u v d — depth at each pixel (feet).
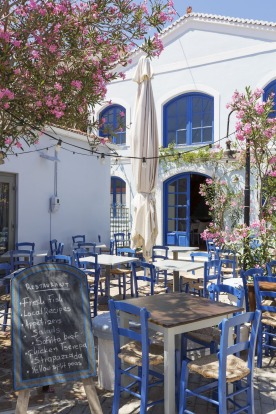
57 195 34.99
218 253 27.12
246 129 20.44
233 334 13.23
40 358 10.80
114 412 11.42
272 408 12.00
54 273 11.73
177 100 45.16
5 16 14.53
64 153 35.76
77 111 15.93
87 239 38.68
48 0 14.24
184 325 11.32
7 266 19.19
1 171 29.86
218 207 39.60
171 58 44.70
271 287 16.85
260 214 21.74
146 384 10.77
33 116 15.11
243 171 39.55
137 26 15.66
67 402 12.42
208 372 10.37
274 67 39.27
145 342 10.76
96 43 15.31
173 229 45.19
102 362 13.29
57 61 14.93
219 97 42.01
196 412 11.84
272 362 15.43
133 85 47.11
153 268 20.88
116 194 48.83
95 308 20.48
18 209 31.19
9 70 13.73
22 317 10.99
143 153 22.34
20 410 10.44
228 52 41.52
